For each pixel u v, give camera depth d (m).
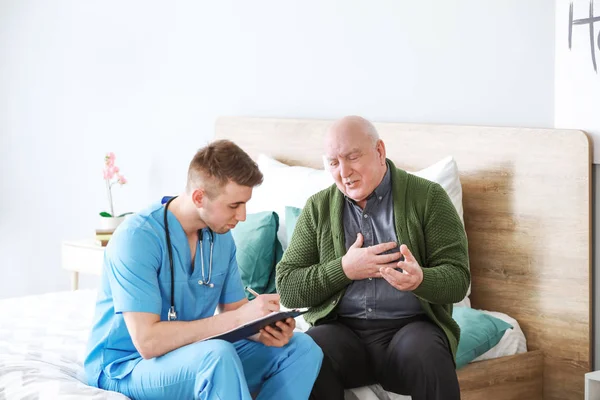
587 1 2.87
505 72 3.13
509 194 3.07
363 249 2.49
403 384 2.40
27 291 5.12
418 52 3.37
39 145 4.95
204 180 2.23
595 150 2.88
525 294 3.05
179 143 4.32
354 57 3.58
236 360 2.15
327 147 2.55
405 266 2.39
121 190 4.60
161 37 4.34
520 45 3.09
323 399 2.38
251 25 3.96
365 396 2.52
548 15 3.01
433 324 2.50
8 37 5.02
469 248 3.20
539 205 2.99
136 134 4.50
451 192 3.12
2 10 5.03
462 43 3.24
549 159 2.96
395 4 3.43
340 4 3.61
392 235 2.57
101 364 2.33
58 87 4.82
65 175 4.85
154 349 2.21
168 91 4.34
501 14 3.13
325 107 3.71
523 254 3.05
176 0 4.25
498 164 3.10
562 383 2.97
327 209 2.66
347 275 2.49
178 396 2.20
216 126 4.08
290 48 3.81
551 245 2.97
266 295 2.30
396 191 2.58
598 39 2.84
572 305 2.93
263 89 3.94
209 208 2.25
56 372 2.43
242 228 3.27
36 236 5.03
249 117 3.96
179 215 2.32
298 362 2.30
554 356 2.98
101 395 2.20
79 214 4.81
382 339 2.52
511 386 2.91
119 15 4.50
